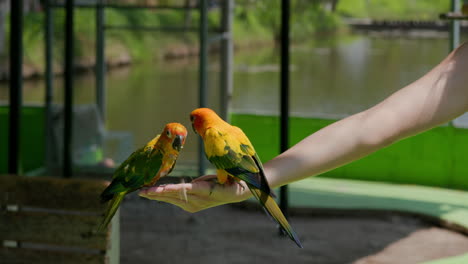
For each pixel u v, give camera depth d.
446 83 2.51
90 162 10.16
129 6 10.09
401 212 8.40
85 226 4.02
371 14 45.56
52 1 9.90
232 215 8.42
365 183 10.37
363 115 2.53
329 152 2.46
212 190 2.33
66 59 7.67
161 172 2.52
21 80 6.13
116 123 19.98
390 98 2.56
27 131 10.84
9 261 4.19
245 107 26.53
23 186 4.11
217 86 27.45
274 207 2.29
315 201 8.79
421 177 10.30
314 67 39.00
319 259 6.77
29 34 30.58
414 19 43.94
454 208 8.52
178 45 37.78
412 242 7.41
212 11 28.08
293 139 10.88
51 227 4.08
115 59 33.78
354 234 7.66
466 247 7.22
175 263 6.58
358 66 38.31
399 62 38.25
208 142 2.35
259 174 2.33
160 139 2.50
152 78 31.58
